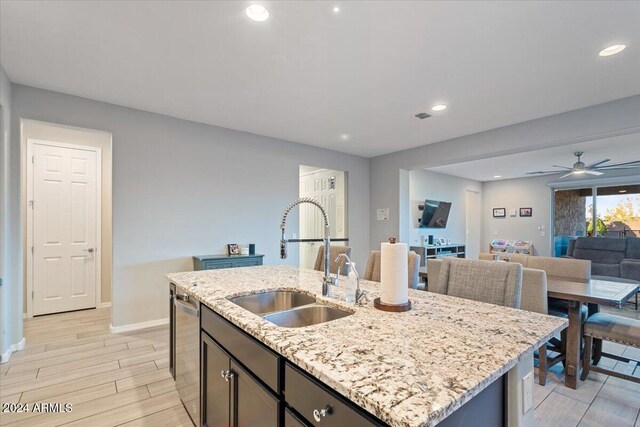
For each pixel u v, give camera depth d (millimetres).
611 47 2248
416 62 2488
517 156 5441
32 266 3975
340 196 5797
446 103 3299
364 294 1515
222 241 4129
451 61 2467
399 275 1396
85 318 3902
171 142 3754
